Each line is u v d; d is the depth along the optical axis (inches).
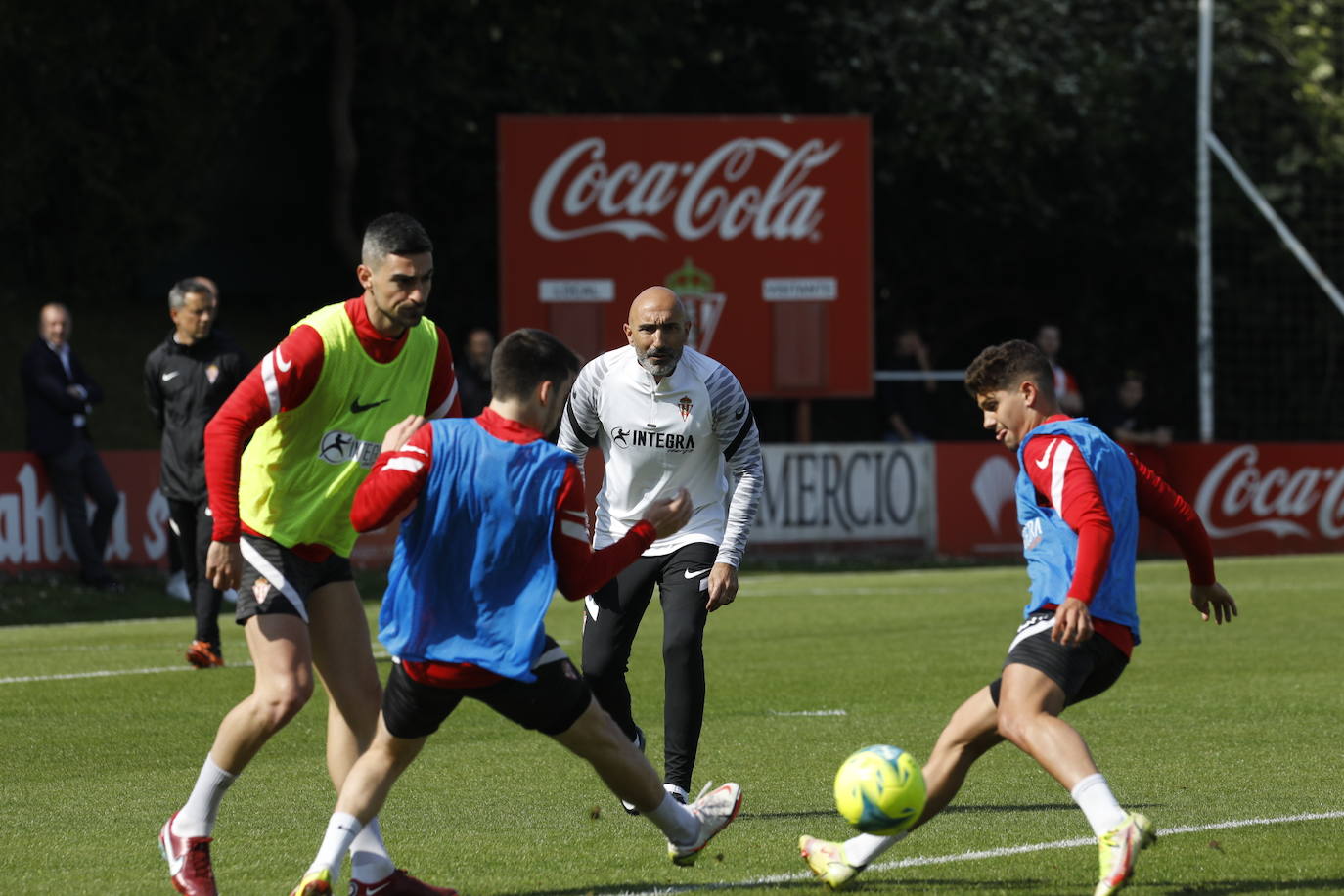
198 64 2965.1
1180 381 3838.6
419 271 714.8
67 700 1307.8
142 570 2273.6
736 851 791.1
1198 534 726.5
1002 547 2827.3
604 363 952.3
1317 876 725.9
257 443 730.8
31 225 2950.3
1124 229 3764.8
